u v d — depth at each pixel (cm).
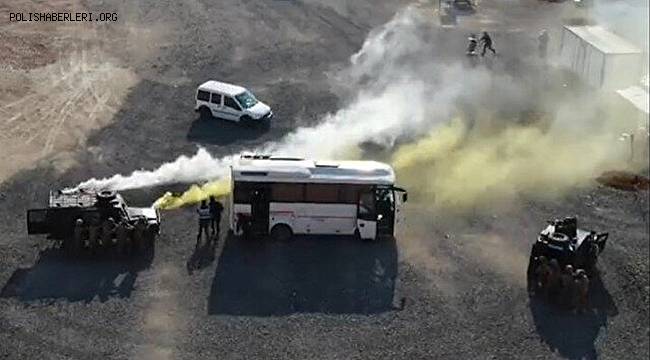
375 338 3025
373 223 3625
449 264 3528
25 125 4819
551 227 3478
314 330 3053
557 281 3250
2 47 6094
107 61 6003
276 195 3600
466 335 3064
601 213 4028
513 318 3170
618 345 3039
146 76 5747
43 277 3288
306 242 3650
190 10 7331
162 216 3812
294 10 7500
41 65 5841
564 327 3131
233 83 5694
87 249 3453
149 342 2938
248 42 6575
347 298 3262
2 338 2916
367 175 3634
